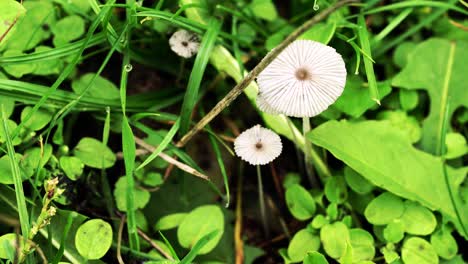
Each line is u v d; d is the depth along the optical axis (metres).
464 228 0.27
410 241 0.27
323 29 0.28
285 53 0.24
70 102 0.27
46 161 0.27
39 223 0.24
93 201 0.28
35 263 0.25
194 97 0.28
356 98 0.28
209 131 0.28
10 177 0.26
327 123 0.27
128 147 0.26
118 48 0.28
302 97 0.24
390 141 0.27
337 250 0.27
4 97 0.27
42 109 0.27
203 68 0.28
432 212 0.28
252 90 0.28
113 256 0.27
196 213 0.27
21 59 0.27
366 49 0.28
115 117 0.28
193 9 0.28
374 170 0.27
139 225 0.28
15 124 0.27
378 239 0.28
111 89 0.28
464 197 0.28
